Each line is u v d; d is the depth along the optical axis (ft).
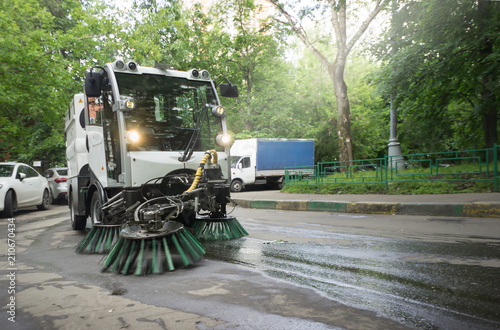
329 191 40.42
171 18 77.71
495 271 11.71
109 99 18.58
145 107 18.31
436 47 43.83
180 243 13.96
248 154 68.64
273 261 14.05
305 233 20.45
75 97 24.66
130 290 11.12
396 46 47.78
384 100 55.11
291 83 96.37
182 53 78.79
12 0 45.65
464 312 8.55
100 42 56.24
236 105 91.30
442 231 19.26
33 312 9.57
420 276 11.47
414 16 45.27
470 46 41.47
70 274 13.43
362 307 9.03
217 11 82.12
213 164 18.48
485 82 43.78
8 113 49.78
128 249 13.51
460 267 12.30
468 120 55.11
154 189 17.38
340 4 50.34
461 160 31.83
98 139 20.35
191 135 19.08
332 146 97.76
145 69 19.02
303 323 8.18
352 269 12.56
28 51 43.91
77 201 23.95
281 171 71.05
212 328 8.11
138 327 8.34
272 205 36.81
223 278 11.96
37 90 46.68
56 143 65.21
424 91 48.88
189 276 12.35
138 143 17.53
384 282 10.98
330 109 97.40
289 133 92.89
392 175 34.65
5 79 44.01
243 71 87.61
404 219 24.30
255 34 84.33
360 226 22.39
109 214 18.63
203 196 18.03
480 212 23.11
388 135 105.70
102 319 8.92
